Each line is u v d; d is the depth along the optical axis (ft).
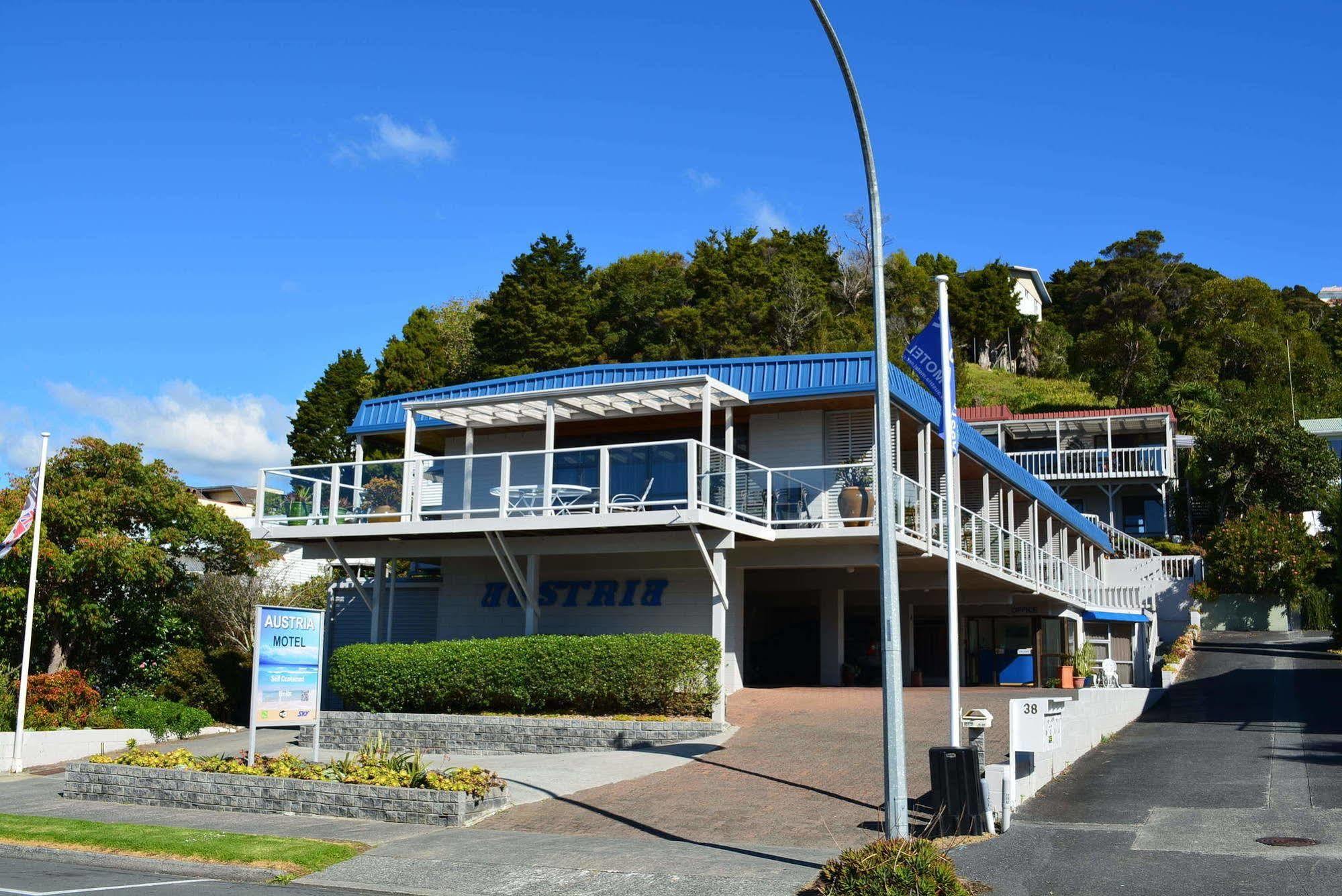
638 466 68.33
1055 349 306.96
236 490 160.15
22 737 68.74
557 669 65.62
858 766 51.44
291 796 48.80
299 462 199.93
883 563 34.83
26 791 58.39
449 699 68.74
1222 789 45.62
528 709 67.10
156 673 85.71
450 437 88.79
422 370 204.23
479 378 197.98
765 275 215.72
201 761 54.60
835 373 74.43
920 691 78.07
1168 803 43.32
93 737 72.95
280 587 99.19
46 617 78.84
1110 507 166.91
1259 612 130.72
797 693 74.13
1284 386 244.01
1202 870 33.35
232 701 85.51
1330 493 152.35
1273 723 65.98
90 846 42.14
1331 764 50.52
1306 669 94.32
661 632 76.84
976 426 173.58
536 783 51.88
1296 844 35.99
